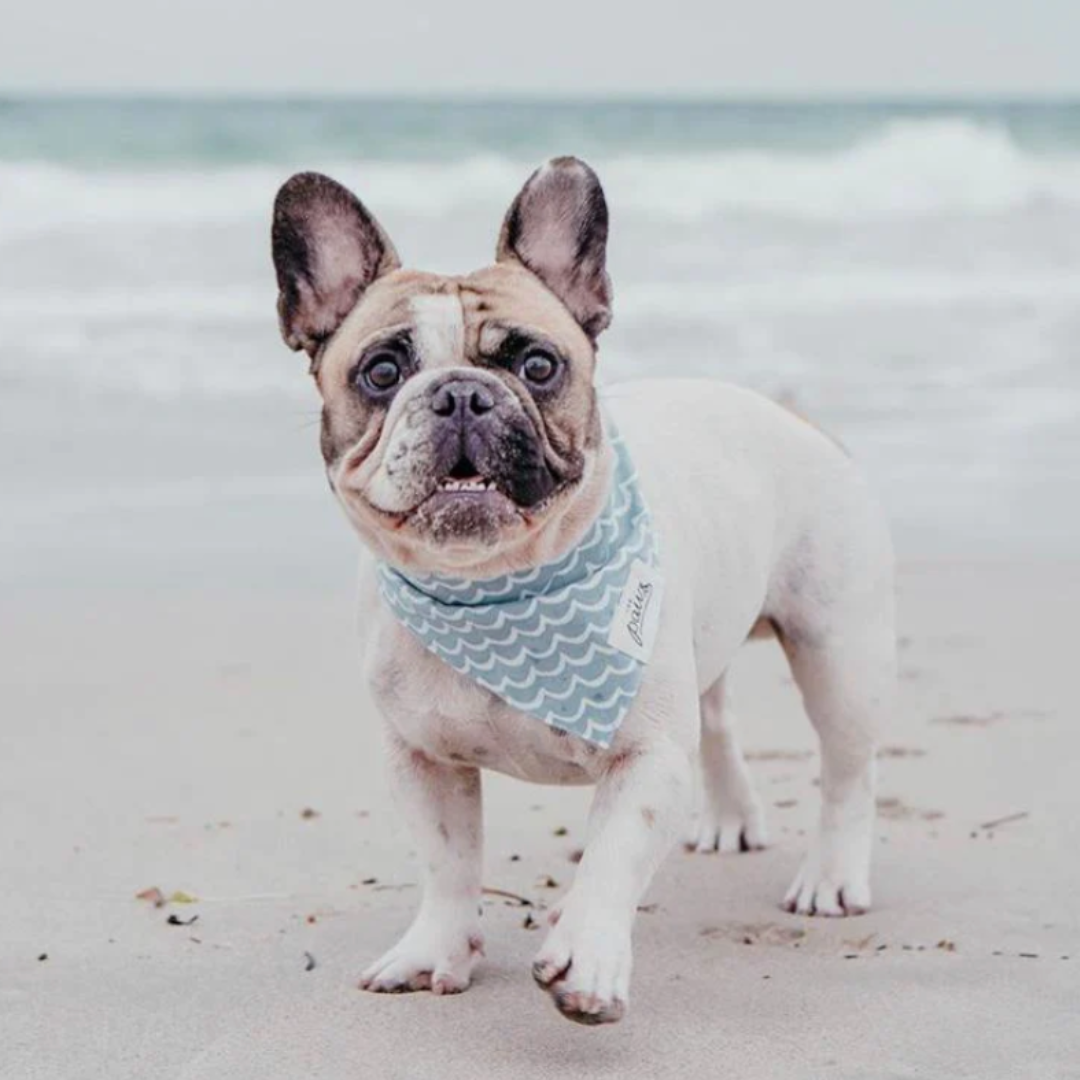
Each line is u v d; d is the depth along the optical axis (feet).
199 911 6.09
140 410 13.87
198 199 21.15
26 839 6.73
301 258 5.41
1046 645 9.30
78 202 20.85
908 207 22.43
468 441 4.86
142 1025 5.22
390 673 5.35
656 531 5.40
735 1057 4.99
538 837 6.82
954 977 5.51
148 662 9.01
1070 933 5.88
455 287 5.21
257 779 7.44
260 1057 5.02
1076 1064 4.91
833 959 5.71
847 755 6.27
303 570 10.66
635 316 17.12
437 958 5.47
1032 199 22.59
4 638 9.33
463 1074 4.91
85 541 11.05
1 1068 4.98
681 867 6.68
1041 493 12.38
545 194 5.37
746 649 9.43
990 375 15.47
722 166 23.73
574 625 5.13
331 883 6.35
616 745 5.21
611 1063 4.96
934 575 10.63
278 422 13.70
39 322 16.19
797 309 17.56
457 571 5.10
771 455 6.15
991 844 6.70
